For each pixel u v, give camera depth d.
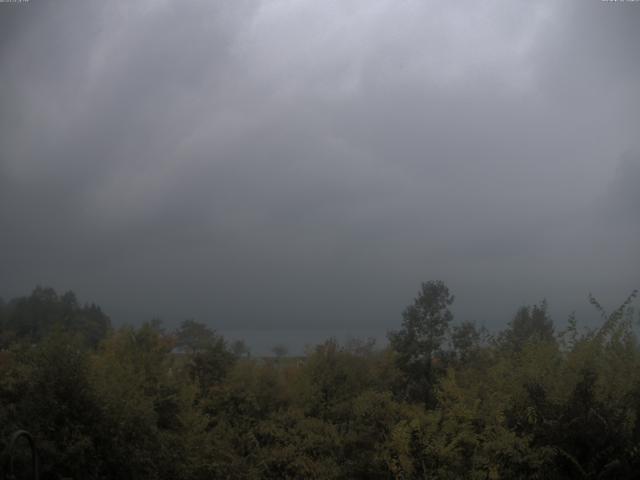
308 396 19.06
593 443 9.54
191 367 20.41
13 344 14.43
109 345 17.00
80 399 11.20
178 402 16.00
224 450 16.28
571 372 10.35
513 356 14.41
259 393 19.66
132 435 12.16
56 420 10.82
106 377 12.76
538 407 10.30
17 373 12.23
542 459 9.91
